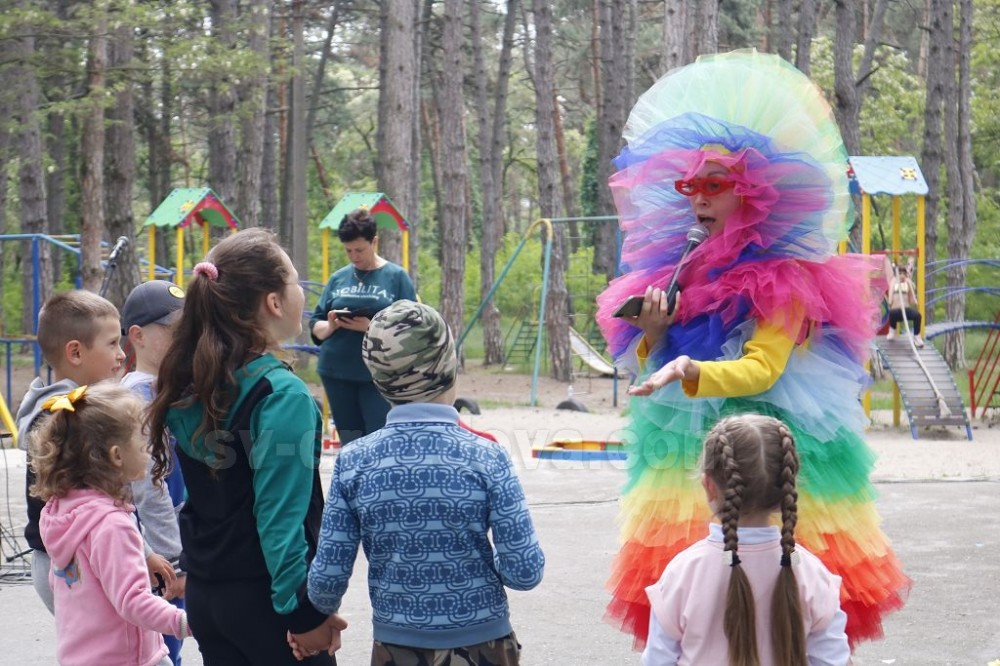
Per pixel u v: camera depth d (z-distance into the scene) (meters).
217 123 24.75
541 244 34.41
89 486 3.49
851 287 3.91
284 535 3.07
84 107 17.67
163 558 3.92
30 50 19.09
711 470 2.99
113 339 4.12
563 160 45.00
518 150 55.78
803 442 3.67
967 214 29.69
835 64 23.67
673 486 3.77
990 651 5.17
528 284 37.16
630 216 4.21
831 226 3.88
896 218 16.80
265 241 3.35
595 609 5.95
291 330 3.39
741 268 3.76
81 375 4.08
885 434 15.44
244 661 3.29
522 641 5.42
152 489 3.93
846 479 3.76
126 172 20.41
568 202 44.88
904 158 15.73
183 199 16.42
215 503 3.22
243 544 3.18
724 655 2.93
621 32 30.98
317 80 38.69
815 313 3.74
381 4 32.78
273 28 33.56
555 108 44.84
